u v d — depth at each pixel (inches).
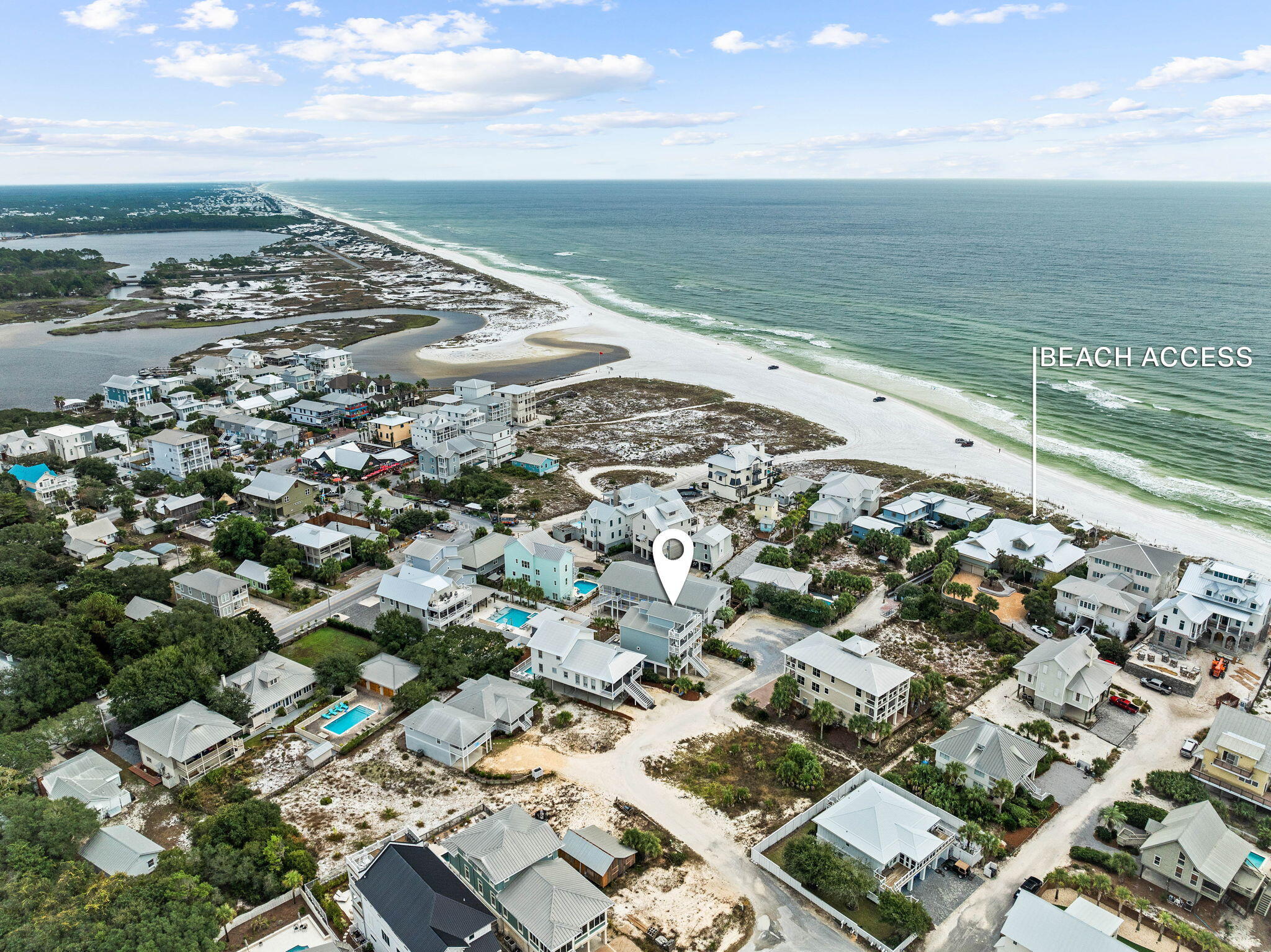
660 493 5994.1
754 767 3484.3
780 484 6466.5
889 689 3614.7
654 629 4151.1
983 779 3253.0
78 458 7130.9
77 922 2413.9
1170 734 3703.3
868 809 2989.7
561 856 2881.4
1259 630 4384.8
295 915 2682.1
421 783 3378.4
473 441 7175.2
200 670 3745.1
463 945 2316.7
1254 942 2603.3
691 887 2834.6
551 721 3801.7
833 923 2691.9
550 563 4852.4
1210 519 5944.9
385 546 5388.8
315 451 7081.7
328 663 3956.7
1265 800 3169.3
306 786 3363.7
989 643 4441.4
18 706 3619.6
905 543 5383.9
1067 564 5118.1
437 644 4126.5
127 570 4729.3
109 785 3248.0
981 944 2603.3
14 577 4719.5
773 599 4778.5
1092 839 3068.4
